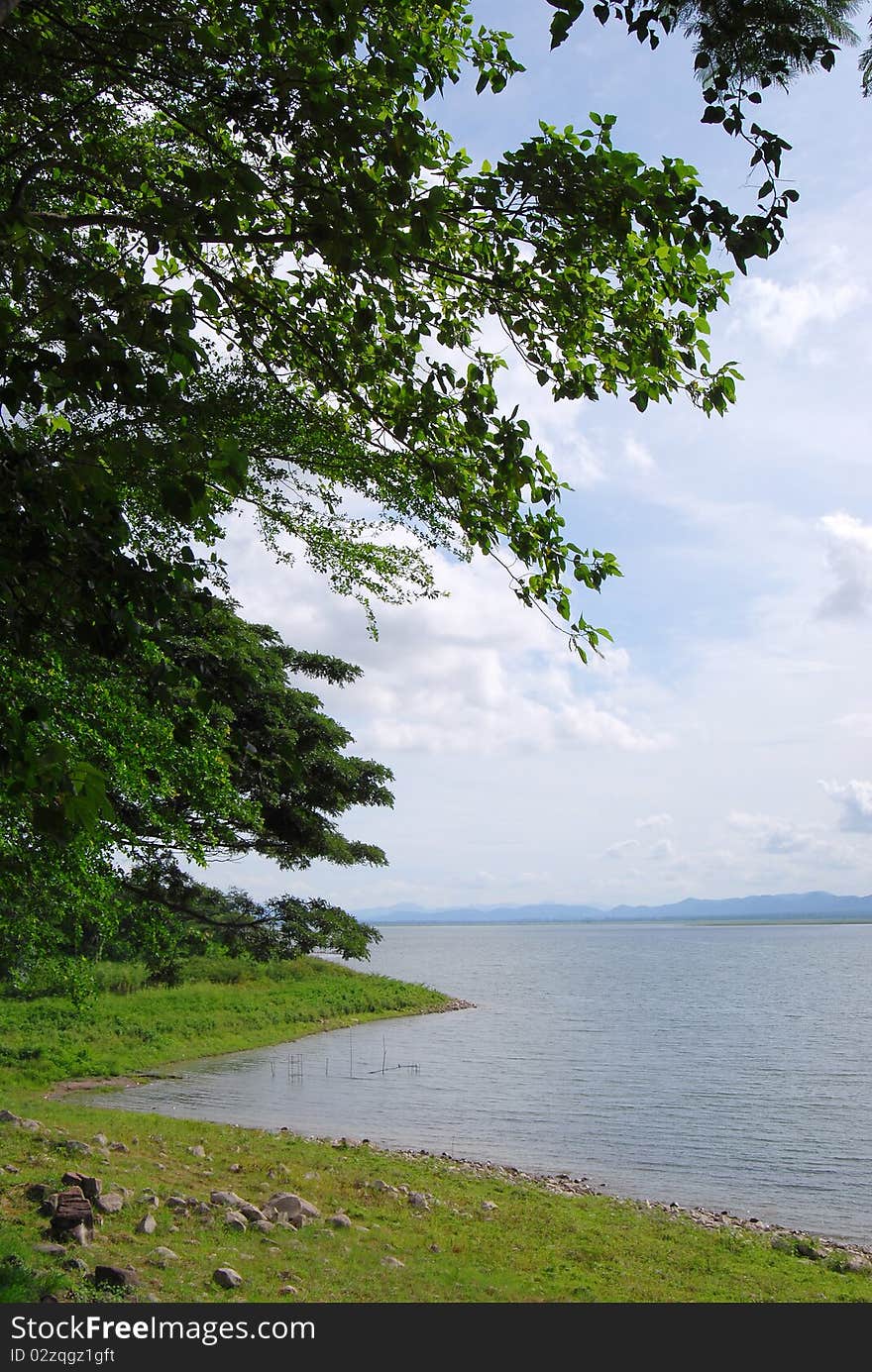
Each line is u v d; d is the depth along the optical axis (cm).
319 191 610
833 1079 3628
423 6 685
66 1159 1427
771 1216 1888
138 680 916
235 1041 4381
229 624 1861
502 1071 3759
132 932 1503
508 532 758
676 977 10400
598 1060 4103
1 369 445
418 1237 1352
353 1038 4788
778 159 584
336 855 2161
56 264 529
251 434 849
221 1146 1847
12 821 927
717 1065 3975
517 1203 1725
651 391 751
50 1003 4309
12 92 628
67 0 626
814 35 554
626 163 622
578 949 19825
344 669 2491
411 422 746
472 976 10381
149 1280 935
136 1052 3875
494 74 673
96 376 462
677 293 712
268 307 722
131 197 668
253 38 629
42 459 455
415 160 613
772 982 9544
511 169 629
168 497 467
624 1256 1427
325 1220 1333
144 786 1086
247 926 2170
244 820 1402
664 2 565
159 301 507
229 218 552
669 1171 2242
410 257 684
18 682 822
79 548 454
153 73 627
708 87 587
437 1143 2464
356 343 755
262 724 1908
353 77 681
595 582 749
